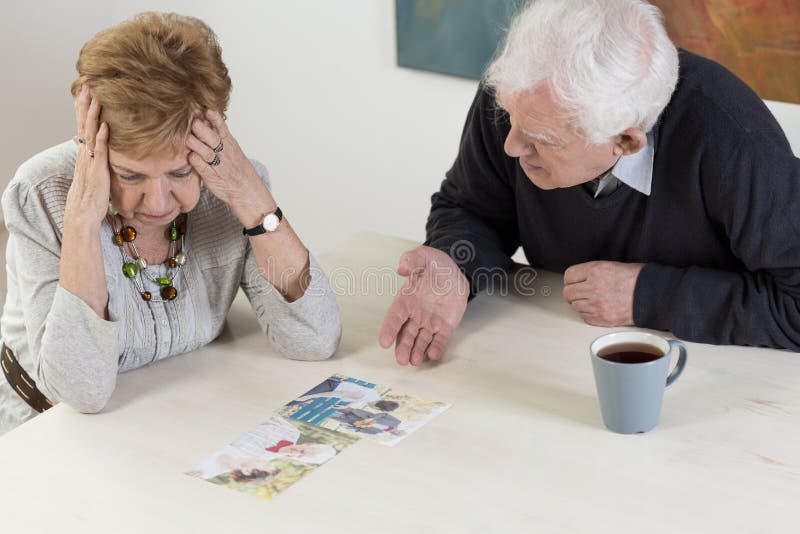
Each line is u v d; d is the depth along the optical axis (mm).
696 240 1609
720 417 1329
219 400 1423
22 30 3061
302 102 3203
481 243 1749
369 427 1343
